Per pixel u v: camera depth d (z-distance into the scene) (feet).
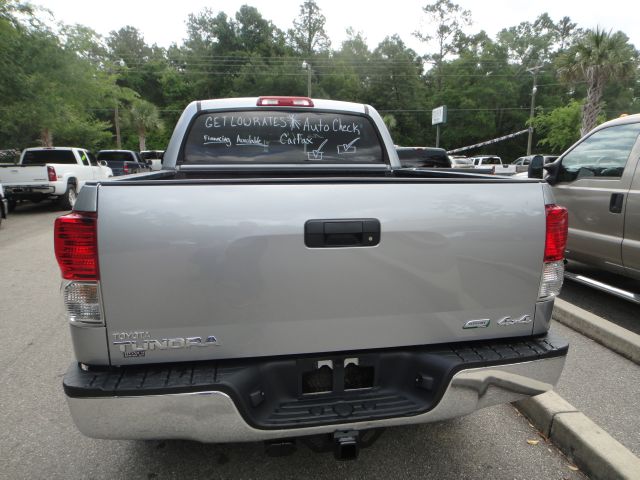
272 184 6.04
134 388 5.74
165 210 5.81
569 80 82.89
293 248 6.08
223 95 200.44
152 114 142.82
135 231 5.74
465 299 6.73
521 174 24.99
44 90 54.90
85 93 66.03
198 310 5.99
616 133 15.61
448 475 7.88
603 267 16.24
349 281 6.31
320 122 11.76
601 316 15.70
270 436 6.17
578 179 17.02
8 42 44.60
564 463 8.18
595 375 11.19
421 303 6.59
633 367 11.61
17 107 53.62
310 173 11.78
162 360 6.07
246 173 11.57
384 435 8.98
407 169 12.21
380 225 6.27
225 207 5.92
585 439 7.93
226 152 11.52
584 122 82.74
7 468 8.11
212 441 6.10
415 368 6.81
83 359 5.97
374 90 192.03
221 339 6.14
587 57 79.00
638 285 18.02
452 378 6.52
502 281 6.82
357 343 6.54
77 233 5.70
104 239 5.69
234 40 207.31
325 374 6.79
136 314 5.88
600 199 15.75
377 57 196.44
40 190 43.11
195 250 5.88
